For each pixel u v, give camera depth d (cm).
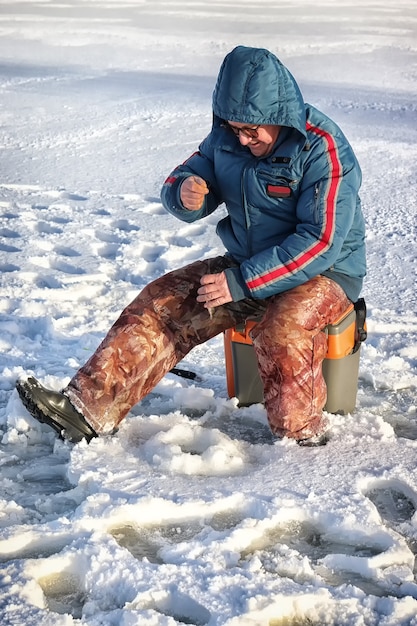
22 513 271
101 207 626
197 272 324
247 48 291
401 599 229
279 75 288
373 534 258
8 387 360
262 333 301
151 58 1265
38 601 231
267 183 305
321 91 1035
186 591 229
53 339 412
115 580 236
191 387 351
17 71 1147
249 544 256
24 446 316
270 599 226
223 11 1841
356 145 800
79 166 736
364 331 327
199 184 309
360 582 244
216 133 315
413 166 739
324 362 320
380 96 1014
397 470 291
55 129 855
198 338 322
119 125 873
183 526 267
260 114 287
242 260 328
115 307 453
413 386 372
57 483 295
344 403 333
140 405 352
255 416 336
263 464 299
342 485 281
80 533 256
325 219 294
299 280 300
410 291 477
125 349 311
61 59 1243
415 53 1348
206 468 294
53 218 598
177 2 2003
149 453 304
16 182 686
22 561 241
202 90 1042
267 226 314
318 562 251
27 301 451
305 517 267
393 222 596
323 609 228
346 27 1614
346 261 317
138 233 568
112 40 1416
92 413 309
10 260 512
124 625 217
